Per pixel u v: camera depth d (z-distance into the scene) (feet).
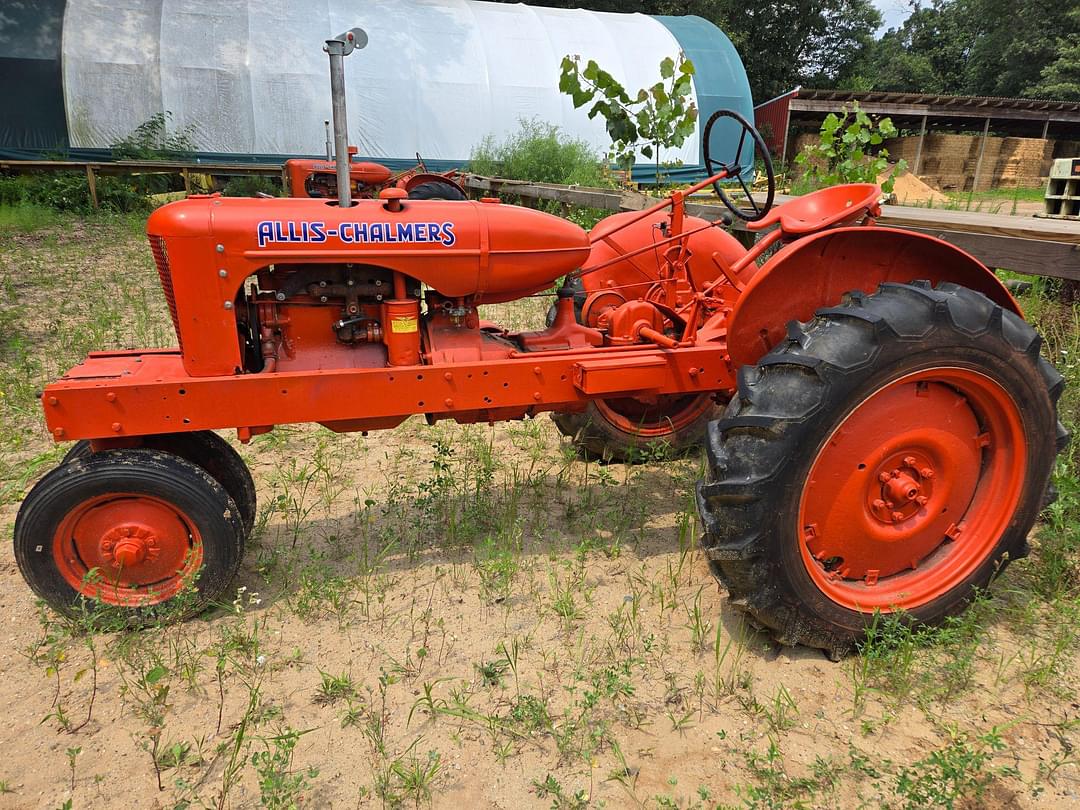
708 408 12.98
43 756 6.53
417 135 51.90
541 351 9.37
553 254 8.81
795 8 101.55
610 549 9.93
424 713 7.02
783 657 7.88
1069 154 79.41
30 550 7.72
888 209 21.21
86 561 8.05
